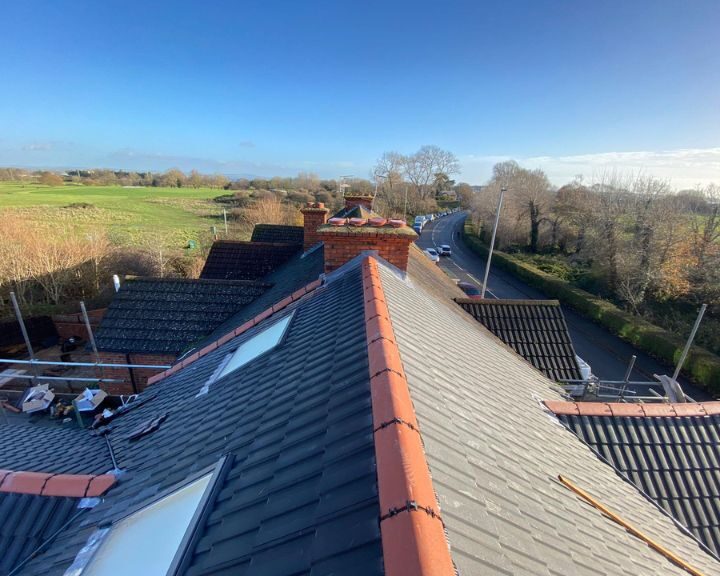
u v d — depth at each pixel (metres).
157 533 2.60
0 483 3.82
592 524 3.08
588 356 18.08
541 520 2.58
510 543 2.09
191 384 6.04
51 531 3.58
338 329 4.16
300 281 8.90
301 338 4.64
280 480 2.36
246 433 3.24
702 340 17.97
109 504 3.61
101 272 23.38
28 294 21.88
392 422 2.15
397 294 5.22
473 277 32.19
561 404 5.19
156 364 9.39
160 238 34.03
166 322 9.77
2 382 13.89
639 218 24.75
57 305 20.06
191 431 4.16
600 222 27.55
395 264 6.92
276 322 6.12
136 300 10.05
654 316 21.52
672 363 16.92
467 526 1.97
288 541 1.88
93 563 2.77
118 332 9.52
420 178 73.94
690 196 25.08
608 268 26.00
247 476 2.61
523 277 31.22
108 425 6.27
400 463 1.84
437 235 51.53
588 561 2.47
